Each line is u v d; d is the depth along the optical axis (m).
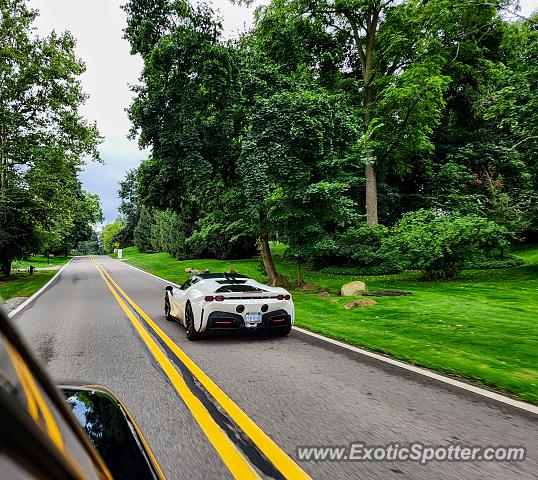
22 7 27.97
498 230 18.86
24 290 20.55
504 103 19.23
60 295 17.55
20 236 27.83
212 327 7.88
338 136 17.09
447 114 34.53
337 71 29.83
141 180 20.48
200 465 3.36
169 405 4.72
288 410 4.59
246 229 19.34
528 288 16.17
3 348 0.40
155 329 9.59
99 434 1.68
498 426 4.17
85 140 30.30
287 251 17.81
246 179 16.16
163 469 3.29
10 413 0.35
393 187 32.91
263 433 3.97
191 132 17.70
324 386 5.44
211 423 4.21
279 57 23.84
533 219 26.84
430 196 31.30
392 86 25.38
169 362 6.66
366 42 31.62
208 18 18.05
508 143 32.91
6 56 27.62
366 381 5.67
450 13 25.14
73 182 32.03
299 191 15.59
